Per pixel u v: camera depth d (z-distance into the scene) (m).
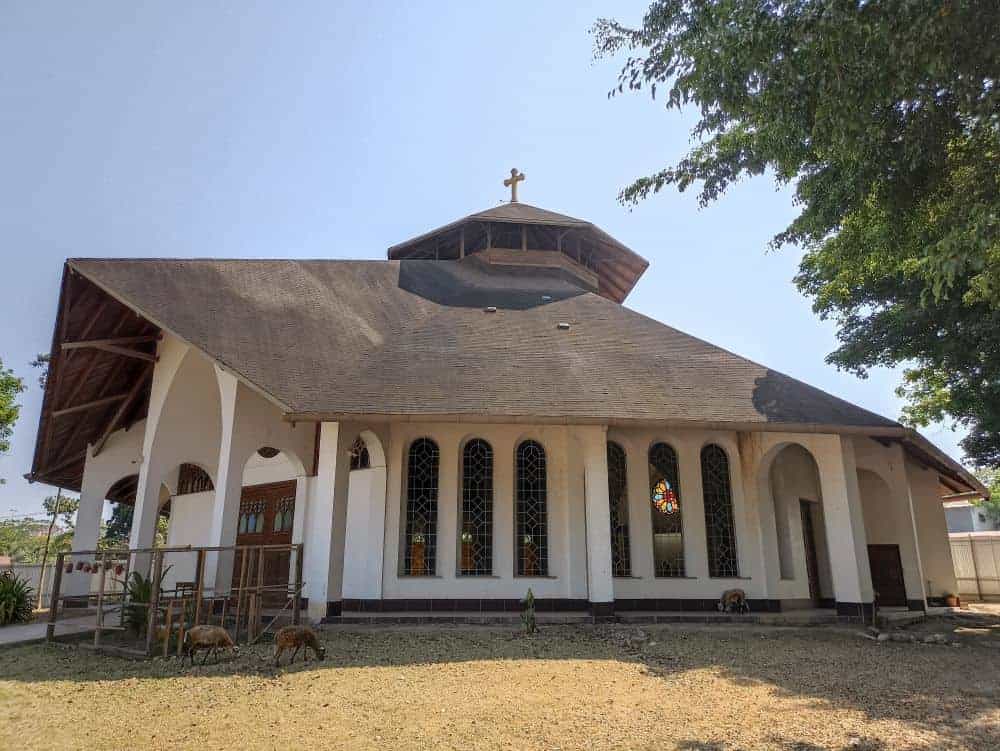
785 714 7.78
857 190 11.03
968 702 8.32
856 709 8.00
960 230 9.14
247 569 13.91
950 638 13.81
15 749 6.52
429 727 7.18
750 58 8.84
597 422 14.45
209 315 15.48
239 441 15.55
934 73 8.32
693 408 15.45
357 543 16.27
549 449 17.05
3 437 28.95
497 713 7.71
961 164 10.32
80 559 19.83
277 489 19.67
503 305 21.05
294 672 9.70
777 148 10.59
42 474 21.59
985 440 19.23
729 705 8.17
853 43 8.27
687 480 17.16
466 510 16.52
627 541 16.70
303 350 15.69
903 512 18.66
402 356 16.72
